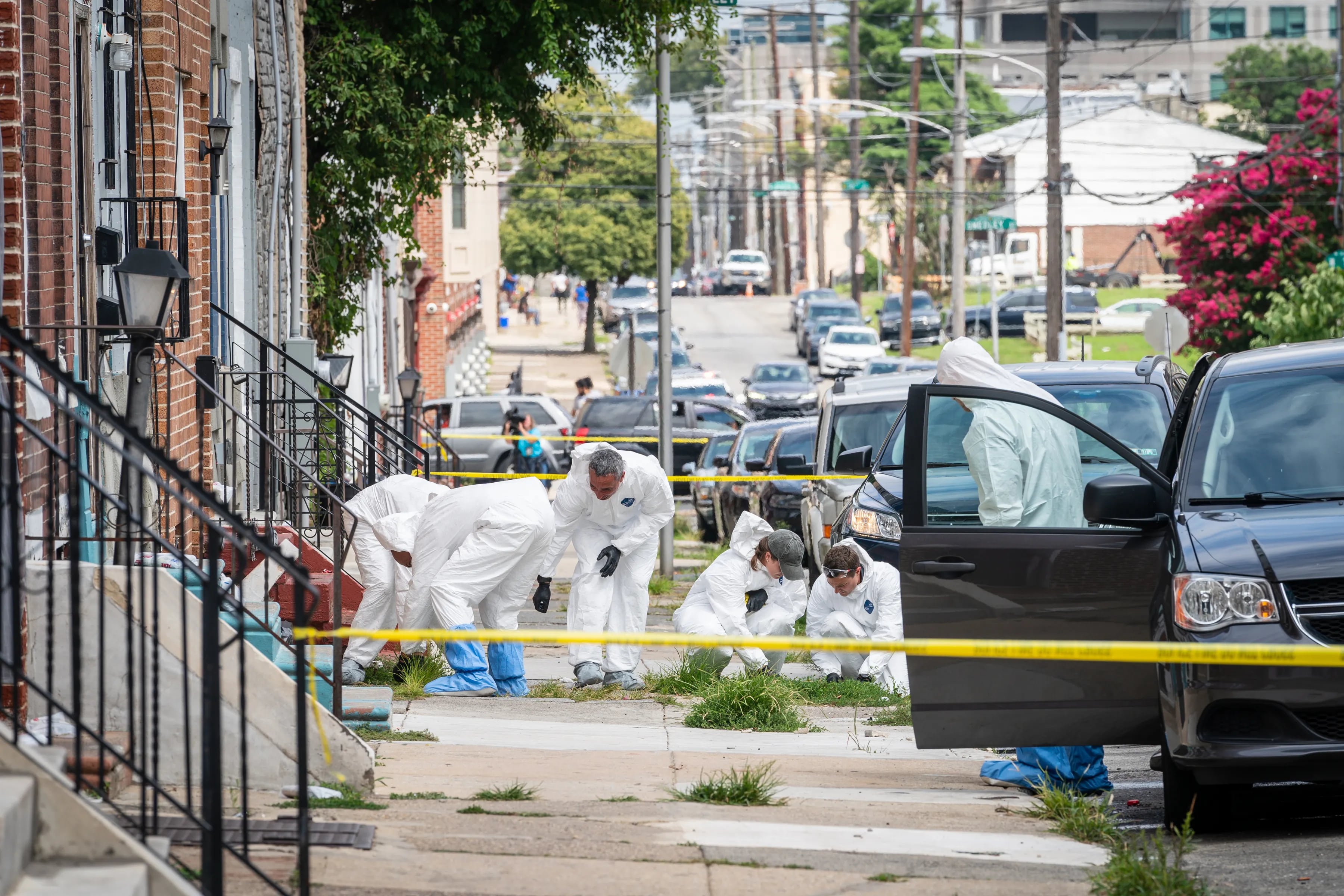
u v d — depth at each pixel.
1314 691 22.92
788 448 74.25
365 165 74.12
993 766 28.88
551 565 39.03
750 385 163.50
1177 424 29.66
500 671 38.09
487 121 80.88
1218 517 25.02
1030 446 28.83
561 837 22.78
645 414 120.69
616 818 24.44
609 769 29.09
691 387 148.50
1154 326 101.44
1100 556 25.42
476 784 27.20
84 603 25.36
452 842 22.11
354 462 51.06
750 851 22.39
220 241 48.16
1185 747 23.56
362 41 73.81
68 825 17.48
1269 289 132.00
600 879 20.48
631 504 38.97
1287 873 21.80
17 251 26.16
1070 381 44.19
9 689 24.08
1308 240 129.25
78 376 30.38
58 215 29.30
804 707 38.84
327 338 76.81
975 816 25.67
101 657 18.52
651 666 44.69
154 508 33.00
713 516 93.81
